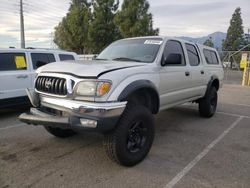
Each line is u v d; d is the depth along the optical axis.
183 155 4.40
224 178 3.60
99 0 24.73
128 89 3.67
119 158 3.73
